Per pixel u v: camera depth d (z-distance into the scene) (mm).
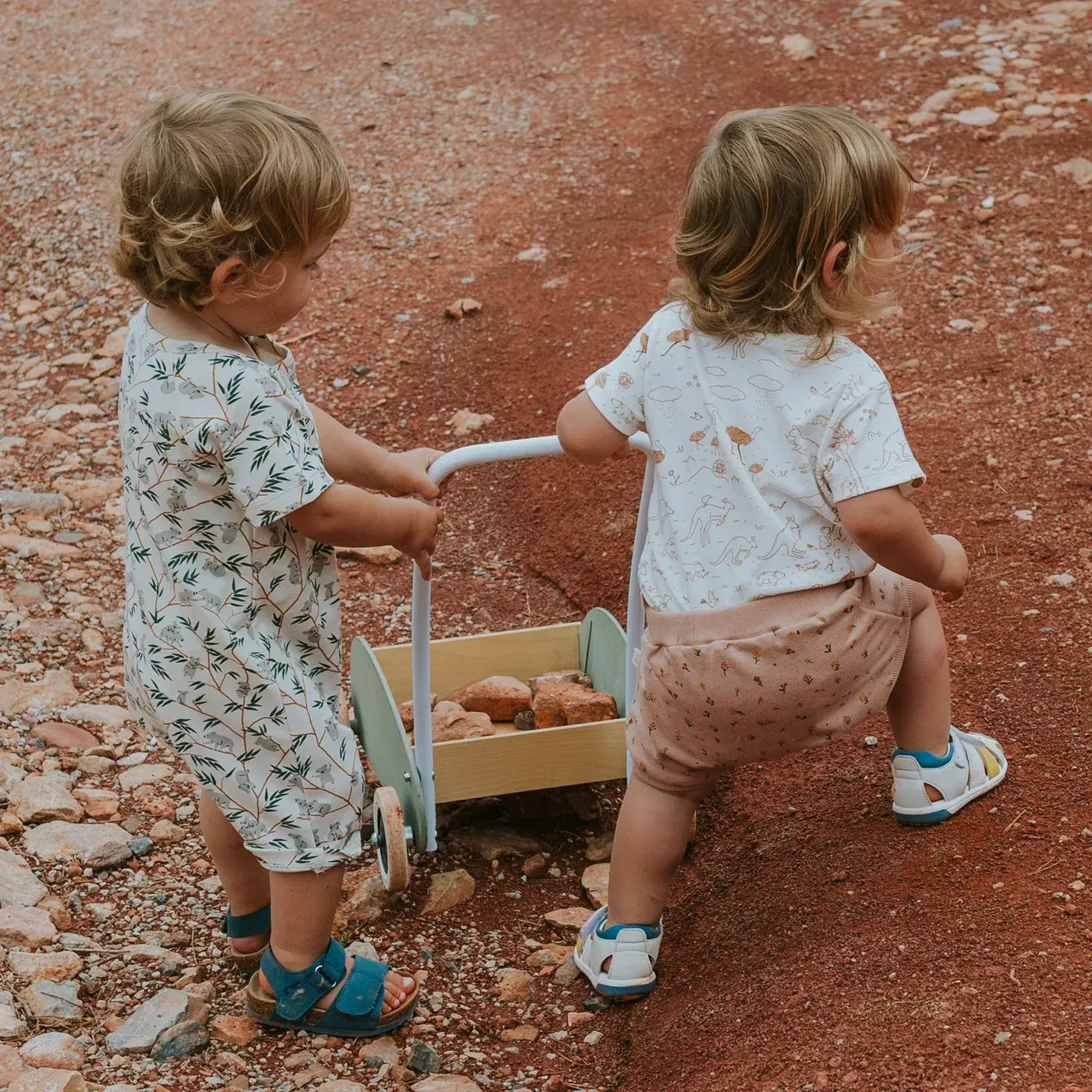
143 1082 2146
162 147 1915
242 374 1961
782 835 2619
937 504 3586
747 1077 1990
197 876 2691
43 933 2451
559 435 2248
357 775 2221
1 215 6016
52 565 3816
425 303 5102
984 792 2451
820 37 6777
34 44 7637
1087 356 4176
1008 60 6285
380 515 2139
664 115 6219
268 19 7730
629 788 2332
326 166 1979
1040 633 2979
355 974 2277
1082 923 2082
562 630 3105
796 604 2043
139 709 2197
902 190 2031
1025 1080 1800
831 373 2018
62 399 4766
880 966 2117
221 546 2039
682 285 2117
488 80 6734
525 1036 2316
